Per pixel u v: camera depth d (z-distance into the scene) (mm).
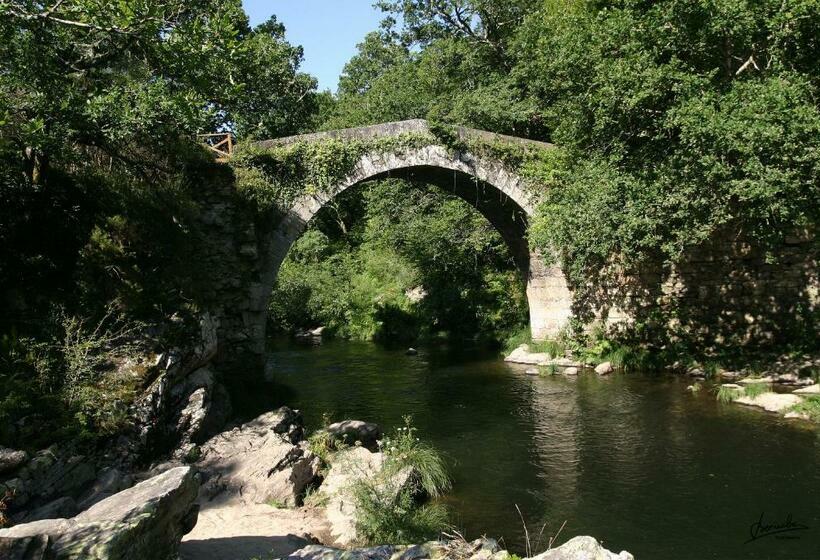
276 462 6555
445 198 22328
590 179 11570
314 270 27484
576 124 12219
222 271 10961
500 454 8125
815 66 9492
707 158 9031
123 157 9523
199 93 8109
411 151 13562
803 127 8211
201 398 7641
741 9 9023
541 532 5750
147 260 8562
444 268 21719
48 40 7566
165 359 7289
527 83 18391
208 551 4629
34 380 6098
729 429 8508
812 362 10992
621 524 5871
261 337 11727
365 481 6266
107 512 3637
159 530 3711
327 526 5707
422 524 5758
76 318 7004
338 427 8781
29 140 6547
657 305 13844
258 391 11273
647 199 10562
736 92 9141
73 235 7961
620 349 13781
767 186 8344
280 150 12250
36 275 7254
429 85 22422
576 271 13320
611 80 10305
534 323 16578
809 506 6020
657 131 10922
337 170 12734
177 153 10469
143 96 7555
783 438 7941
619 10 11070
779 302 12102
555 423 9469
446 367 15227
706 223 10445
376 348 19922
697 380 11781
